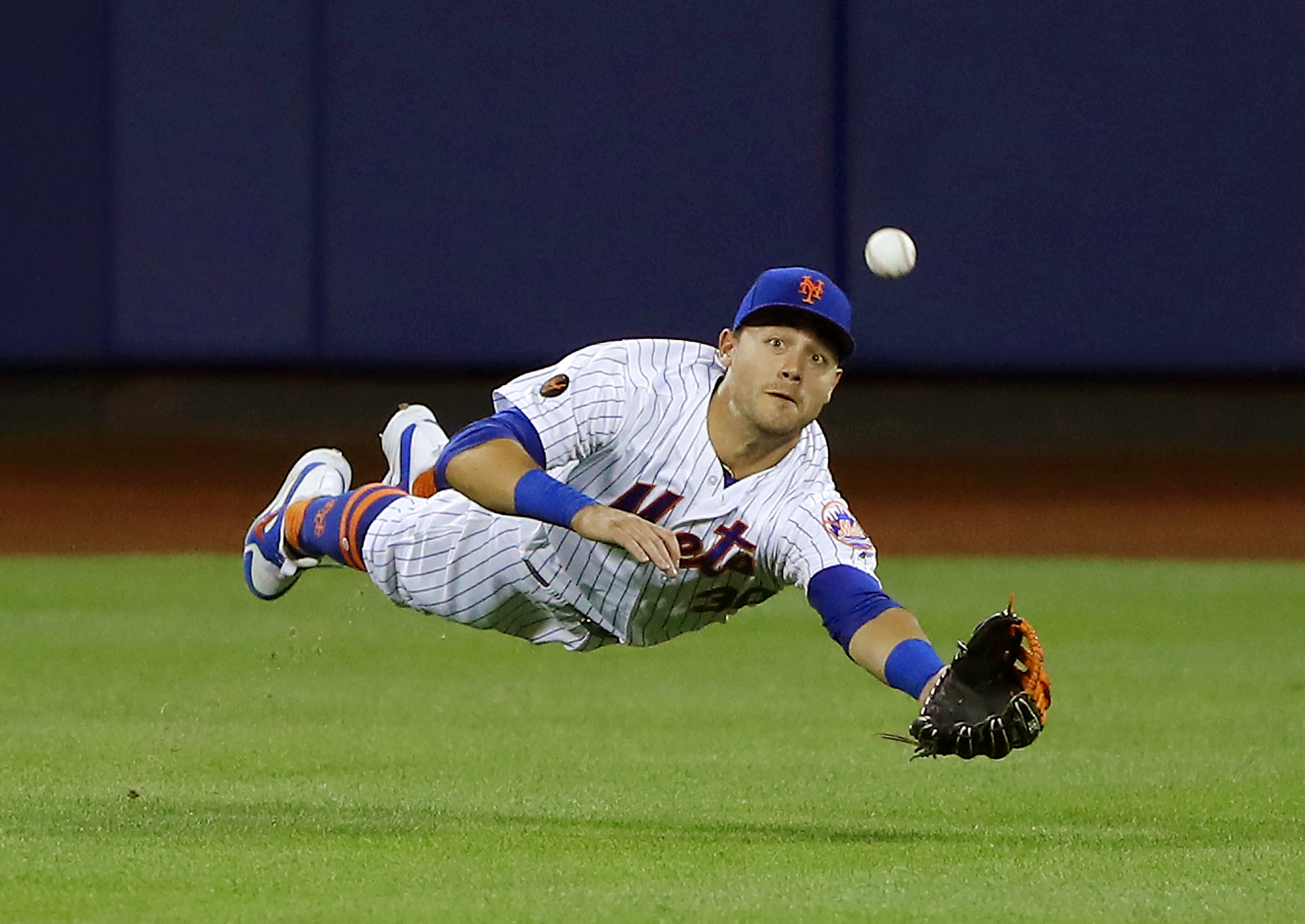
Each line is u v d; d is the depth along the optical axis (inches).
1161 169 2578.7
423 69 2583.7
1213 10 2564.0
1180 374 2603.3
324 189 2591.0
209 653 1298.0
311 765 876.0
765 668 1264.8
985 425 2859.3
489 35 2581.2
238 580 1752.0
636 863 635.5
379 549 786.8
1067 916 563.2
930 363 2598.4
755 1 2566.4
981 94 2568.9
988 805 794.2
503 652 1326.3
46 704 1062.4
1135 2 2561.5
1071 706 1106.7
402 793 801.6
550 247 2600.9
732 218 2583.7
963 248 2586.1
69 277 2583.7
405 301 2605.8
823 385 682.2
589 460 703.1
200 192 2581.2
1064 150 2573.8
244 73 2573.8
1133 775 876.6
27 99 2564.0
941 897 585.6
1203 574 1883.6
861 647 663.8
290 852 649.6
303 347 2600.9
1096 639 1425.9
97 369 2598.4
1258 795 823.1
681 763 900.0
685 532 701.3
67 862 627.5
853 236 2583.7
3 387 2866.6
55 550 1996.8
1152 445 2864.2
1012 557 2021.4
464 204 2598.4
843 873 623.5
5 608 1546.5
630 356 710.5
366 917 550.0
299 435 2844.5
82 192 2576.3
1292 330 2596.0
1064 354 2598.4
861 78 2566.4
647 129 2586.1
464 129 2588.6
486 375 2630.4
